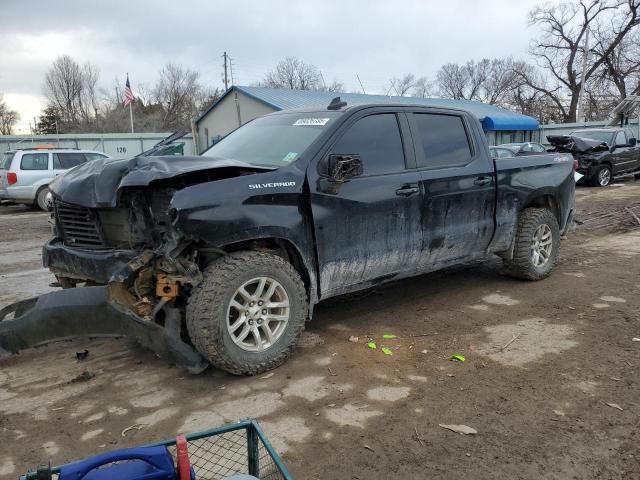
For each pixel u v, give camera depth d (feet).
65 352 13.96
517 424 9.99
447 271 21.57
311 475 8.61
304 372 12.40
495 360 12.87
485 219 17.17
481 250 17.53
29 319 11.82
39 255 28.30
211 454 8.99
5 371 12.88
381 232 14.29
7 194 48.55
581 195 50.90
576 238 29.01
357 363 12.84
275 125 15.55
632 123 91.35
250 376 12.25
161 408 10.91
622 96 139.33
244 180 11.89
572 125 106.01
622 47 137.59
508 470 8.64
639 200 44.88
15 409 11.00
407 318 16.08
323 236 13.11
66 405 11.14
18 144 91.81
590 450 9.14
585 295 17.94
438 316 16.21
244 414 10.57
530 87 168.04
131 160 12.46
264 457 6.64
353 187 13.65
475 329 15.02
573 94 147.74
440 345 13.89
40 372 12.77
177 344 11.55
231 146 15.64
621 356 12.91
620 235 29.48
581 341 13.92
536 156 19.39
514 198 18.04
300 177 12.75
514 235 18.58
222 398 11.25
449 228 16.05
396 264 14.96
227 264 11.66
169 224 11.32
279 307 12.47
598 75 143.02
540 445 9.31
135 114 200.75
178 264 11.28
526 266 18.94
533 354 13.16
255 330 12.10
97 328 11.76
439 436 9.65
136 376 12.44
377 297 18.28
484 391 11.30
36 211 50.44
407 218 14.84
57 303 11.70
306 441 9.57
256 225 11.76
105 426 10.27
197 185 11.34
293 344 12.69
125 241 12.53
